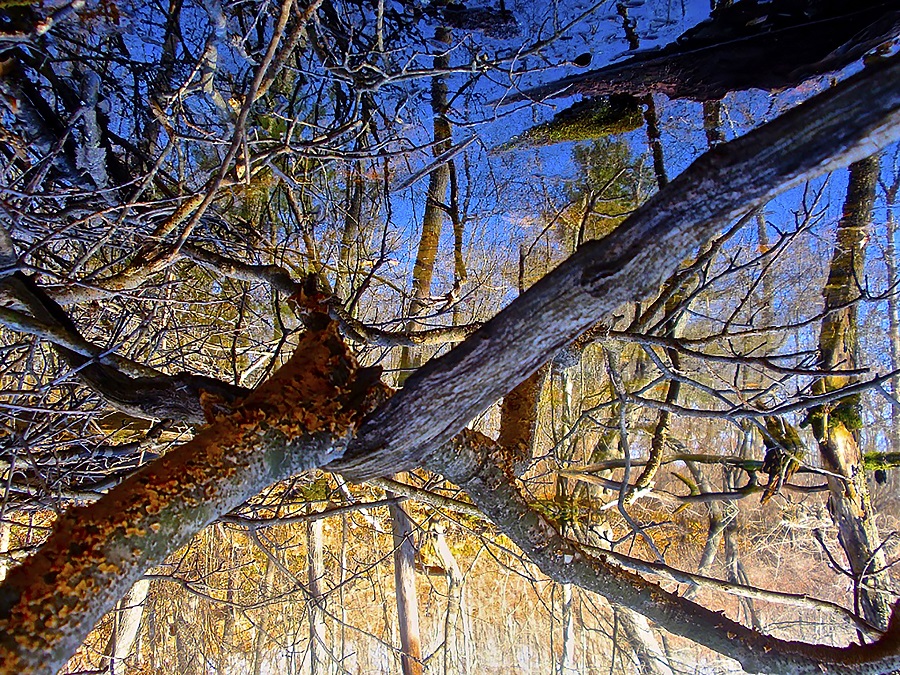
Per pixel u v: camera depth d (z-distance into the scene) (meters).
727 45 5.25
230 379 4.97
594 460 8.09
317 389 1.50
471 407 1.52
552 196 7.61
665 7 5.59
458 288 5.71
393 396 1.55
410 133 5.62
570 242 7.61
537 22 5.56
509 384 1.47
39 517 4.84
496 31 5.48
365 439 1.58
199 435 1.39
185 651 8.59
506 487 2.05
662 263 1.21
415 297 5.43
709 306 7.68
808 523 10.87
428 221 6.30
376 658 10.55
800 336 9.46
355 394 1.56
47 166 2.77
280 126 4.57
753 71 5.40
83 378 2.23
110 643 7.14
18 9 2.82
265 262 4.52
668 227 1.17
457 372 1.44
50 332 2.21
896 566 8.34
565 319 1.32
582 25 5.59
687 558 10.93
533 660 10.18
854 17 4.66
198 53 4.02
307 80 4.95
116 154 4.07
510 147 7.12
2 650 0.99
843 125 1.02
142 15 3.85
